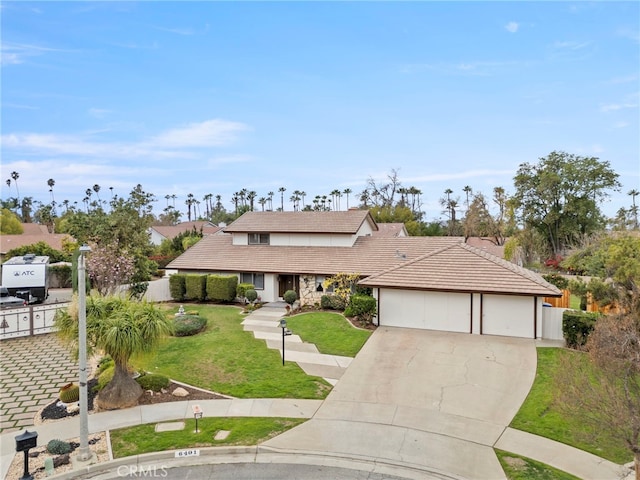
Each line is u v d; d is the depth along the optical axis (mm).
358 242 30625
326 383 14797
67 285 38719
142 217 33281
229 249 32281
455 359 16938
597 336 12156
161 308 14125
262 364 16594
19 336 21172
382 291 22031
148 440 10914
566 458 10250
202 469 9742
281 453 10453
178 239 51250
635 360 10141
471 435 11367
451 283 20750
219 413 12516
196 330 21000
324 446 10758
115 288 27125
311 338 19906
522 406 13039
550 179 53656
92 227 29188
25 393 14320
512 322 19828
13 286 28438
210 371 15906
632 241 18953
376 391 14148
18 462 9930
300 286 28234
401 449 10648
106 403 12766
